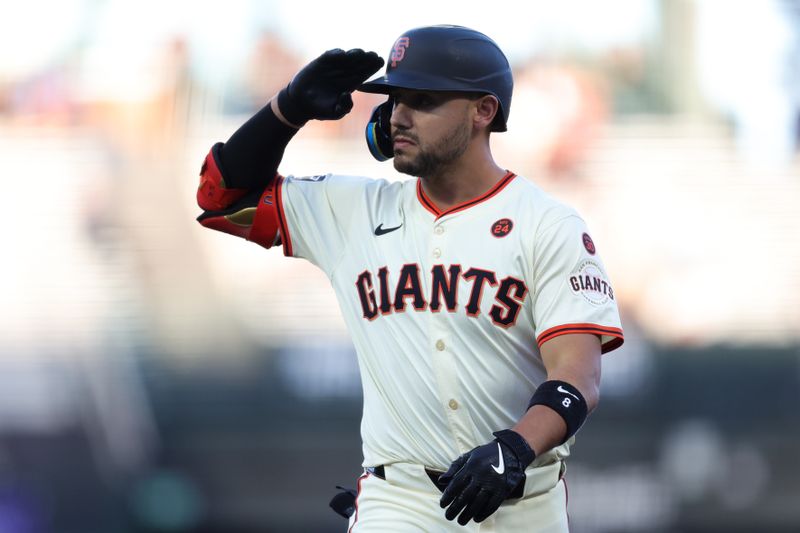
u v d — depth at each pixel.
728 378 40.53
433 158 10.80
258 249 42.00
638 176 42.50
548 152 42.78
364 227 11.53
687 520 39.97
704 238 42.09
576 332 10.41
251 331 41.38
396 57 10.84
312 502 40.34
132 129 43.34
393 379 11.10
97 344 41.31
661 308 41.50
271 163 11.94
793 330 41.09
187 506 40.22
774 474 39.88
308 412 40.81
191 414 40.72
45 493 40.09
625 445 39.97
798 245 41.88
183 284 41.91
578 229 10.73
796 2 43.19
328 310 41.44
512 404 10.91
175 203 42.69
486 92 10.80
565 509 11.45
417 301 10.94
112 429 40.72
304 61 43.38
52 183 42.75
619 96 43.06
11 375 40.94
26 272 41.94
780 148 42.66
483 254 10.77
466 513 9.62
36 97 43.34
